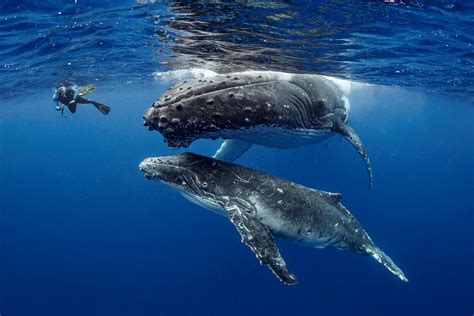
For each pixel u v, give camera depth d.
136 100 37.12
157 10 9.04
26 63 15.24
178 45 12.22
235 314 24.97
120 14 9.53
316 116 7.56
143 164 6.15
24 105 35.31
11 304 29.03
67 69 17.05
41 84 20.98
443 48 11.47
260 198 5.73
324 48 11.36
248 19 9.08
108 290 29.89
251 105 5.73
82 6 9.22
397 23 9.32
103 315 26.61
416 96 28.62
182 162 5.99
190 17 9.28
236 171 5.93
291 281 4.92
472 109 35.56
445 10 8.53
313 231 6.21
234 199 5.66
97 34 11.50
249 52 12.03
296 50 11.59
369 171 8.56
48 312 27.69
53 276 33.53
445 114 44.00
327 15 8.73
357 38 10.48
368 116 44.94
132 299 28.27
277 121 6.23
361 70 14.18
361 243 7.11
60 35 11.70
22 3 9.18
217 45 11.62
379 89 22.06
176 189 6.11
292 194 6.00
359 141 8.72
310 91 7.39
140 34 11.29
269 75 6.62
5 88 22.08
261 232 5.34
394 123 59.78
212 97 5.40
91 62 15.77
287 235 6.02
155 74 19.30
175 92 5.40
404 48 11.45
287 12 8.51
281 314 24.58
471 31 9.93
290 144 7.43
